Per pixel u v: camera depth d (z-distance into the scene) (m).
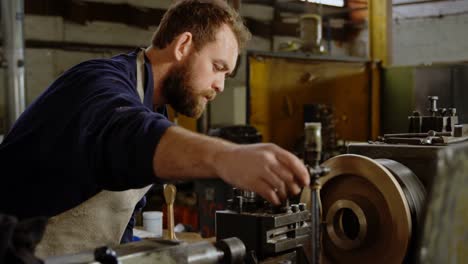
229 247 1.01
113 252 0.86
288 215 1.19
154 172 0.96
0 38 4.46
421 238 0.76
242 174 0.92
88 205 1.44
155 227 2.26
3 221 0.78
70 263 0.84
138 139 0.98
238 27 1.52
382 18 5.47
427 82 4.51
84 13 5.45
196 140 0.96
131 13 5.69
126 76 1.35
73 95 1.27
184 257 0.95
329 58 4.59
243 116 5.41
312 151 1.00
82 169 1.18
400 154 1.42
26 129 1.33
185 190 4.65
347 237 1.31
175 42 1.46
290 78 4.39
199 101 1.52
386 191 1.24
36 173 1.28
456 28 6.70
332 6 7.15
